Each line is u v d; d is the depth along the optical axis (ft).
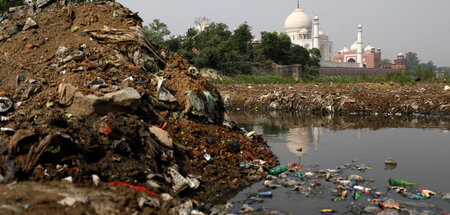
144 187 18.94
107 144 20.39
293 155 31.91
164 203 17.44
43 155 18.39
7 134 20.38
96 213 14.78
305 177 25.11
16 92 24.85
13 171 17.31
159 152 21.77
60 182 17.49
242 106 83.30
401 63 418.10
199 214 17.25
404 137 39.81
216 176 24.17
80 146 19.56
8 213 13.39
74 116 22.39
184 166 23.70
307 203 19.97
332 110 67.56
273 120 57.41
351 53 419.54
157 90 28.53
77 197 15.37
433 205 19.24
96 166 19.02
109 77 27.20
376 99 66.80
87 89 23.68
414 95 66.13
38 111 22.91
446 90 67.31
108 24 33.63
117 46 31.91
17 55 30.09
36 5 37.45
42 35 32.50
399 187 22.30
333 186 23.06
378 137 40.19
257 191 22.17
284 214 18.30
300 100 73.97
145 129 22.45
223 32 209.05
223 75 160.04
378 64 423.64
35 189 16.20
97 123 21.39
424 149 33.45
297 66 185.88
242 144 30.07
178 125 27.43
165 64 34.78
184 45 184.75
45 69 27.73
